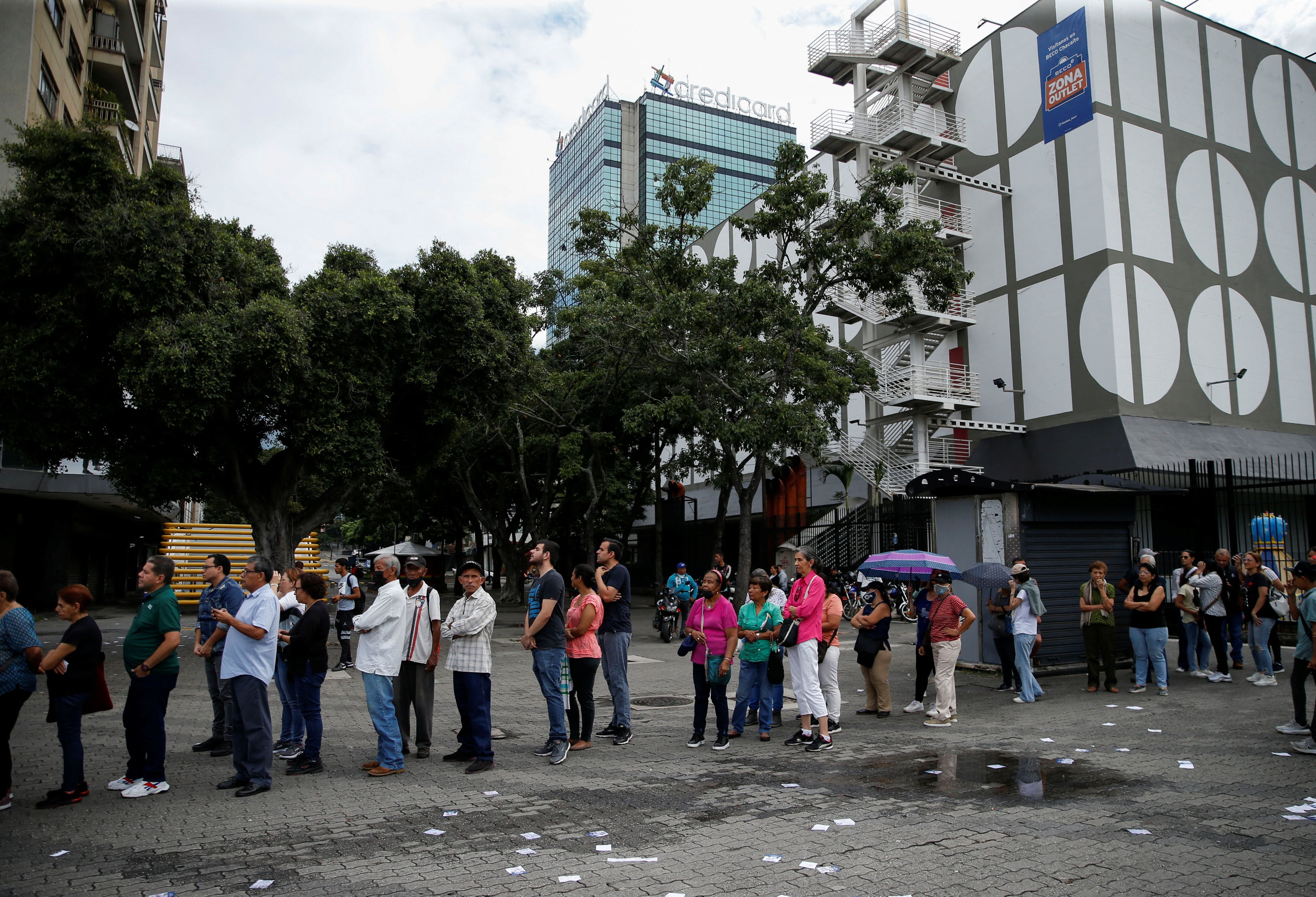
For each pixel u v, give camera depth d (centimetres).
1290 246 2991
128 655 615
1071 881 436
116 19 2800
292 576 880
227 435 1527
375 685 678
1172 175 2731
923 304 2695
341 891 428
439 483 3081
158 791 611
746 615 830
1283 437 2753
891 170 2062
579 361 2812
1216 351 2716
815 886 432
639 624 2420
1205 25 2920
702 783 650
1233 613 1194
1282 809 559
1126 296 2544
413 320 1616
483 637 703
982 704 1002
